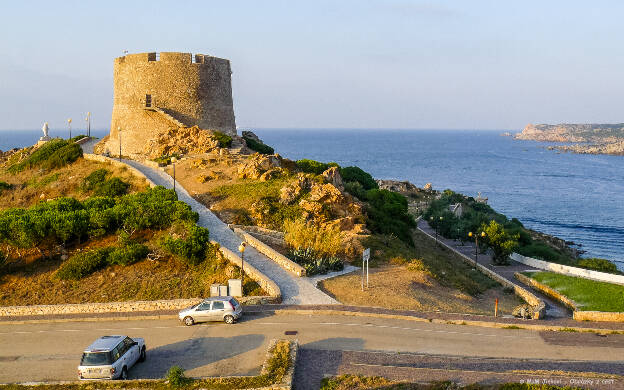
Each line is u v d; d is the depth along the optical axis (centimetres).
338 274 3650
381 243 4453
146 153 6981
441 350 2480
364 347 2503
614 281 4612
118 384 2173
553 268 5338
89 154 6969
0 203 6034
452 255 6112
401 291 3344
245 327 2786
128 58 7394
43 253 3894
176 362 2419
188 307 2983
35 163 7562
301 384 2133
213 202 4928
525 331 2764
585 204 15450
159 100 7300
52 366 2430
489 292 4253
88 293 3353
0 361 2486
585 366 2314
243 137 8575
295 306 3030
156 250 3828
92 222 4047
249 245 4025
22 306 3088
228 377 2170
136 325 2888
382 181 11538
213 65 7569
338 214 4794
